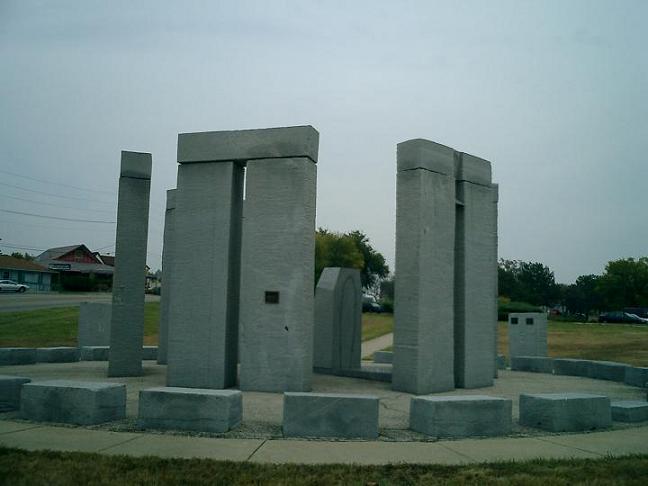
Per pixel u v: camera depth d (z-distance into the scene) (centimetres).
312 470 704
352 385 1512
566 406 984
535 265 10144
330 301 1791
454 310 1559
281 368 1317
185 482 648
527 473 709
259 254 1351
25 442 816
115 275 1556
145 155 1598
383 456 785
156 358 2095
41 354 1844
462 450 828
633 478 694
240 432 904
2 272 6656
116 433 880
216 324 1362
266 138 1367
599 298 9450
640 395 1426
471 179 1594
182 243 1402
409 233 1428
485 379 1573
